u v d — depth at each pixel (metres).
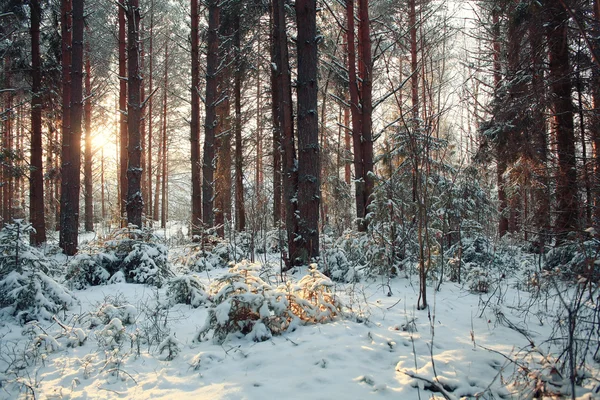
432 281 6.28
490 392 2.70
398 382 2.92
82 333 4.23
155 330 4.43
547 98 5.90
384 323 4.32
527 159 6.57
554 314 4.36
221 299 4.14
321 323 4.31
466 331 4.04
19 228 5.42
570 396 2.57
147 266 7.41
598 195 5.00
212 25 11.41
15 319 5.01
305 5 7.18
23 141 21.34
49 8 13.19
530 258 7.41
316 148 7.25
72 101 10.97
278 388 2.91
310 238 7.18
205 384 3.11
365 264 7.04
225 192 14.84
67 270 7.07
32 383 3.31
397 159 7.73
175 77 21.66
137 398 2.97
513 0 6.46
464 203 7.46
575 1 4.84
